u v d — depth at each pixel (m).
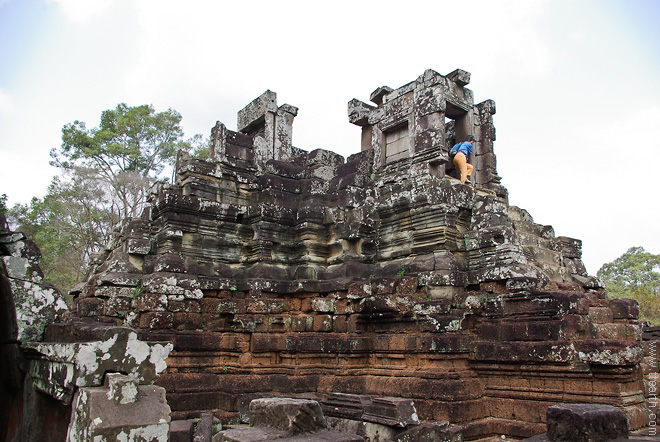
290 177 13.68
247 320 11.12
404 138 12.77
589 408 5.54
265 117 14.62
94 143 34.00
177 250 11.77
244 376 10.65
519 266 9.47
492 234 10.22
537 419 8.36
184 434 8.54
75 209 32.56
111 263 11.70
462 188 11.17
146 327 10.48
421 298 9.98
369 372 10.23
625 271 45.94
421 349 9.41
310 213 12.55
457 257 10.66
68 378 5.18
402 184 11.77
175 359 10.61
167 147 35.50
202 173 12.56
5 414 7.17
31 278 6.75
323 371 10.81
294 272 12.37
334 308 11.25
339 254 12.26
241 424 9.88
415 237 11.02
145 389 5.01
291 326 11.44
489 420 8.79
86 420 4.68
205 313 11.36
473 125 13.10
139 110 35.16
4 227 6.64
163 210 12.05
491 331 9.38
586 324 8.49
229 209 12.48
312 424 6.00
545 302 8.81
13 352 6.64
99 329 5.26
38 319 6.67
